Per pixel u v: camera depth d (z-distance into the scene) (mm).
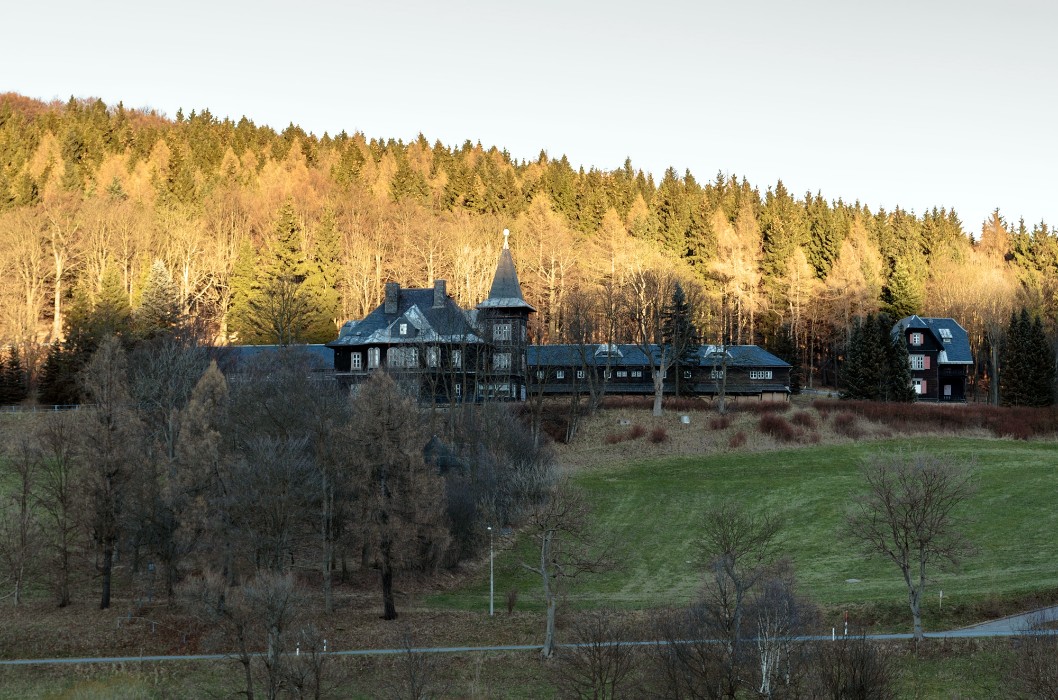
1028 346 103312
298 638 50969
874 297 142500
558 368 109312
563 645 50375
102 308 104875
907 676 44531
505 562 67625
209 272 140125
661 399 98250
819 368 143000
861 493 75688
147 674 48250
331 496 57906
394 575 63500
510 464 75562
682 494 79000
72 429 61906
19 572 57562
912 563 61875
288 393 66500
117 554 65938
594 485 81938
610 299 107375
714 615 43312
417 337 99812
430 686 45375
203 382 66188
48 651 51125
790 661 39969
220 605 53156
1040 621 46531
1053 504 69250
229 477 58250
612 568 58094
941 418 94938
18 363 101688
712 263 146250
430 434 70688
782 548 66562
